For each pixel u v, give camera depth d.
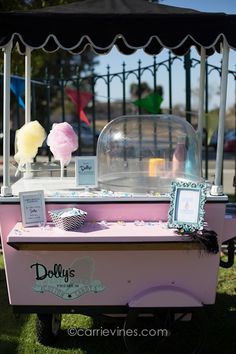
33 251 2.30
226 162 13.77
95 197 2.38
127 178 2.69
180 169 2.73
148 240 2.17
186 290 2.38
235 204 2.78
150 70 5.21
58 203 2.38
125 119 2.92
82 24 2.25
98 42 2.27
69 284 2.36
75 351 2.73
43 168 3.02
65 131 2.75
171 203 2.28
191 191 2.28
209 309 2.42
